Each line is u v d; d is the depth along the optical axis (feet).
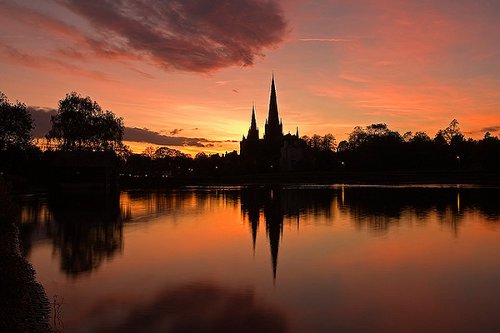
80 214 98.32
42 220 86.63
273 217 90.99
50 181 199.93
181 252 54.70
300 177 367.86
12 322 26.43
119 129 252.62
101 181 209.15
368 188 203.51
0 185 48.01
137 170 533.55
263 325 29.89
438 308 32.89
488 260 48.24
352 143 507.30
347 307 33.32
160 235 68.08
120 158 256.73
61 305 34.06
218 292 37.52
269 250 55.57
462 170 315.99
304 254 52.70
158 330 29.12
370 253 52.65
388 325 29.68
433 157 371.56
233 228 75.56
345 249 55.31
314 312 32.30
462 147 381.60
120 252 54.60
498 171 290.35
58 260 50.03
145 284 40.11
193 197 162.71
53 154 211.20
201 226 78.33
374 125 491.31
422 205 109.70
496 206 104.99
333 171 408.67
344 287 38.73
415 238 62.34
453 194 149.38
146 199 152.05
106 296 36.47
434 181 262.47
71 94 242.58
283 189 215.31
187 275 43.39
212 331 28.94
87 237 65.87
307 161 507.30
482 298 35.17
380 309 32.81
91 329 29.27
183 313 32.35
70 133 236.02
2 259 32.04
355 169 401.70
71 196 163.73
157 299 35.65
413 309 32.76
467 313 31.78
